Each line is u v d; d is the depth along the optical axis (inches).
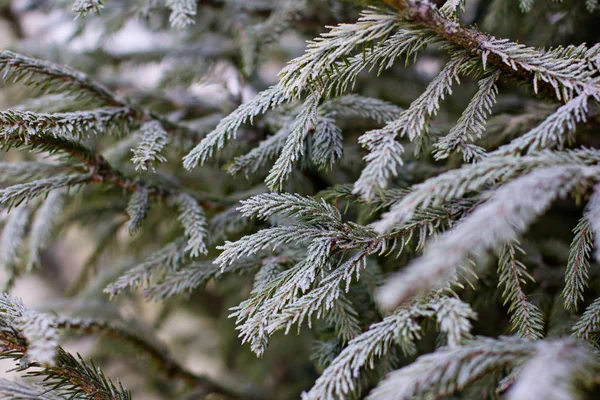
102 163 38.5
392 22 33.0
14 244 42.3
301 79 33.7
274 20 45.2
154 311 71.9
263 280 36.6
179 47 54.3
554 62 33.9
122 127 38.8
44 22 68.8
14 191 36.4
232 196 42.2
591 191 31.9
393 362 37.4
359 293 38.3
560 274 40.4
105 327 40.6
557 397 29.3
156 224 49.3
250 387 53.7
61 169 40.9
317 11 47.7
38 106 40.9
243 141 41.6
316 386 32.8
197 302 71.7
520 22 44.1
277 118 40.5
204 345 69.3
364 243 34.8
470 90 50.4
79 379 34.7
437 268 30.0
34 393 34.7
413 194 32.0
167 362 44.6
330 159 36.7
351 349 33.2
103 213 48.3
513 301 34.3
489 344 31.8
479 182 32.0
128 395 35.7
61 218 48.5
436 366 31.4
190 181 49.6
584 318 33.7
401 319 33.2
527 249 41.5
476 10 49.8
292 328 51.4
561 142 32.9
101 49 52.5
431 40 34.2
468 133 34.4
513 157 32.2
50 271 85.8
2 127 34.6
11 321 34.1
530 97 44.5
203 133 41.0
